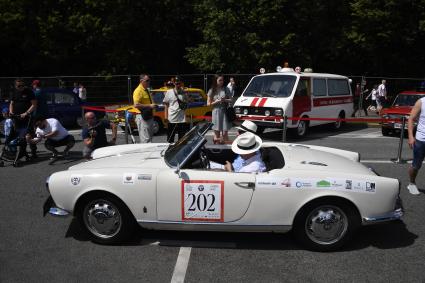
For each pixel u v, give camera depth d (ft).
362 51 84.99
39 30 84.94
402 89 70.28
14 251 15.15
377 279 13.17
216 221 14.84
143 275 13.41
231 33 74.49
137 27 88.33
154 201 14.90
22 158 30.99
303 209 14.76
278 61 76.23
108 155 19.06
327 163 16.17
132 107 42.78
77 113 47.91
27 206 20.03
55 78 61.87
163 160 16.14
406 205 20.12
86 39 85.71
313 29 79.36
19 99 28.76
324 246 14.90
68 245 15.66
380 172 26.55
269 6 73.15
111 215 15.35
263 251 15.14
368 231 17.02
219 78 32.40
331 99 44.96
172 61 98.12
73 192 15.15
